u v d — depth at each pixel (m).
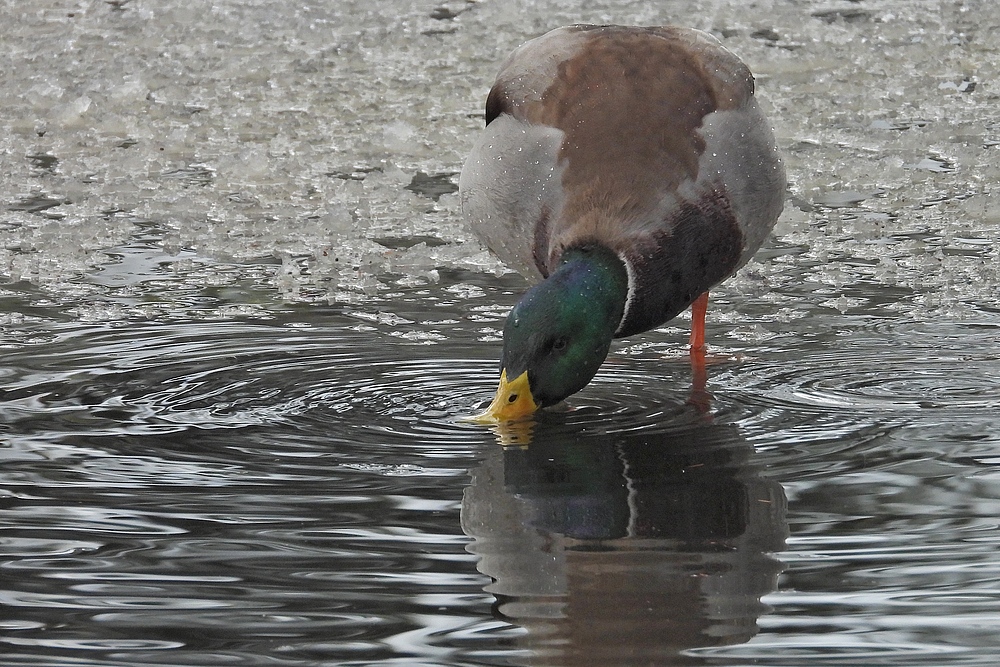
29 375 9.15
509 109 9.56
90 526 6.79
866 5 20.34
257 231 12.54
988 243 11.98
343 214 12.68
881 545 6.49
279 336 9.97
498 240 9.53
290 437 8.03
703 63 9.53
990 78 17.12
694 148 9.02
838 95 16.47
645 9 20.02
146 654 5.59
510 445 7.89
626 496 7.16
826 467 7.52
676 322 10.42
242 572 6.29
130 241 12.27
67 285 11.16
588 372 8.34
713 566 6.25
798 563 6.34
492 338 9.91
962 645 5.57
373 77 17.34
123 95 16.75
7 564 6.38
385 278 11.38
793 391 8.84
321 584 6.16
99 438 8.02
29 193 13.62
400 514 6.92
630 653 5.57
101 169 14.32
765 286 11.09
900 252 11.80
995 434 7.99
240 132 15.47
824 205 13.02
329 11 20.31
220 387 8.92
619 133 9.06
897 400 8.62
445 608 5.93
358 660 5.53
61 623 5.84
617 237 8.53
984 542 6.51
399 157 14.55
